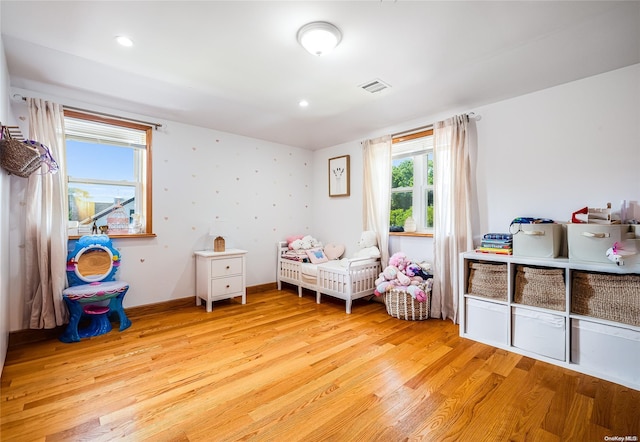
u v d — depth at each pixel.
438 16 1.69
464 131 2.89
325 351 2.29
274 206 4.30
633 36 1.82
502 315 2.38
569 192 2.40
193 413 1.56
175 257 3.39
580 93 2.35
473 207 2.90
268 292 4.16
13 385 1.81
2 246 1.98
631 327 1.83
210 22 1.75
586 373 1.96
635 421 1.50
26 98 2.47
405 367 2.04
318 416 1.54
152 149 3.22
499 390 1.78
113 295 2.62
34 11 1.64
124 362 2.11
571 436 1.40
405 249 3.53
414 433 1.42
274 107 3.02
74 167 2.86
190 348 2.34
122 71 2.30
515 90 2.56
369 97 2.77
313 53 1.94
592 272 2.07
